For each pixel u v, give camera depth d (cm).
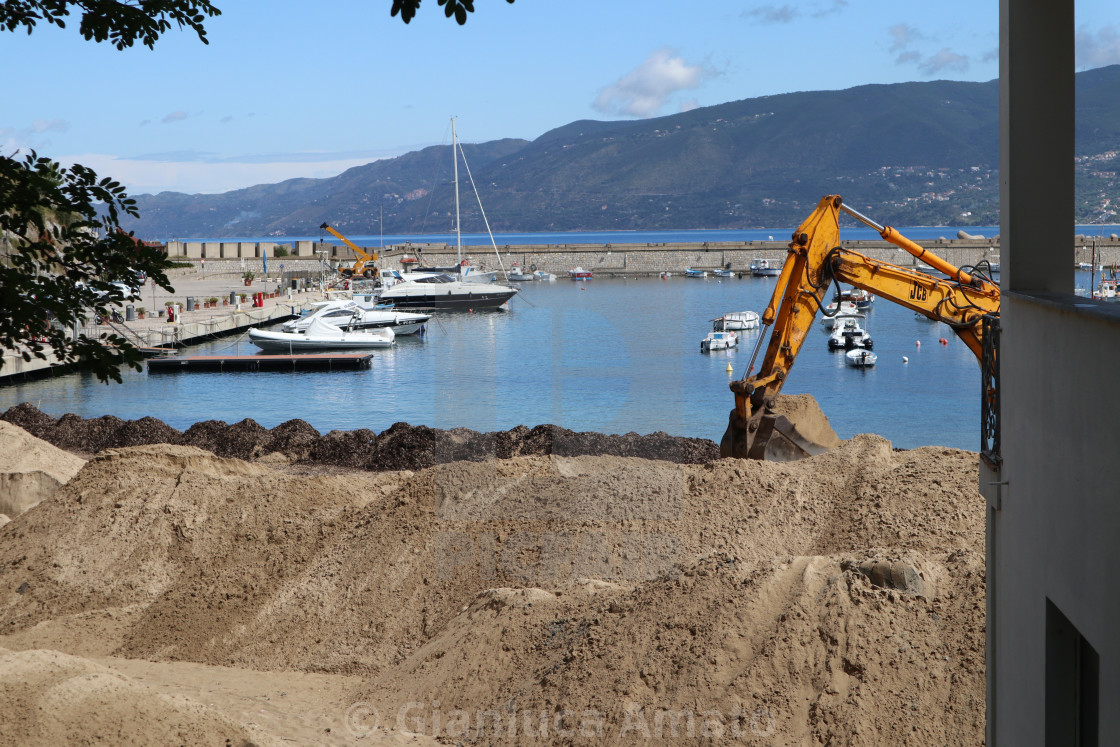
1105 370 392
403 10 508
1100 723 399
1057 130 553
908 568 752
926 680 680
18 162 565
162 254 615
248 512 1259
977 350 1509
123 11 638
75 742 561
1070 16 549
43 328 569
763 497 1173
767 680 697
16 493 1539
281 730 729
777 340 1525
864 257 1514
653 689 710
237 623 1044
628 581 583
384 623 976
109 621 1088
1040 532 493
